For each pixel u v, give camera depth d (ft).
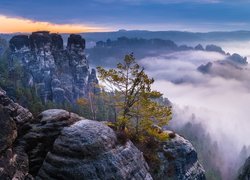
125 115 118.52
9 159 77.41
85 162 85.25
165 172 119.44
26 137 91.09
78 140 87.56
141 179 92.63
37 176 85.35
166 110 118.52
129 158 92.79
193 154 134.31
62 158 85.87
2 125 77.61
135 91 118.93
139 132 120.67
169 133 133.69
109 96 124.88
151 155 117.80
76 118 100.37
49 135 93.56
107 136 91.61
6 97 92.53
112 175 85.76
